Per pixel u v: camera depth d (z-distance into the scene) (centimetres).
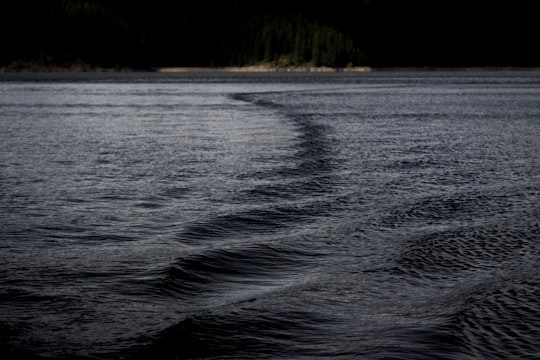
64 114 4491
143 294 855
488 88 9406
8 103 5900
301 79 14462
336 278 928
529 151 2428
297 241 1134
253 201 1498
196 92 8225
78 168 2038
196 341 696
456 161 2159
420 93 7912
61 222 1309
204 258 1020
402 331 725
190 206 1454
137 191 1642
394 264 993
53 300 829
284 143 2639
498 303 816
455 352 670
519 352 671
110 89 9294
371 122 3706
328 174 1877
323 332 725
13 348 677
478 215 1347
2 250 1091
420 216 1336
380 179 1798
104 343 692
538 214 1353
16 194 1609
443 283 904
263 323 750
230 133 3080
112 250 1088
